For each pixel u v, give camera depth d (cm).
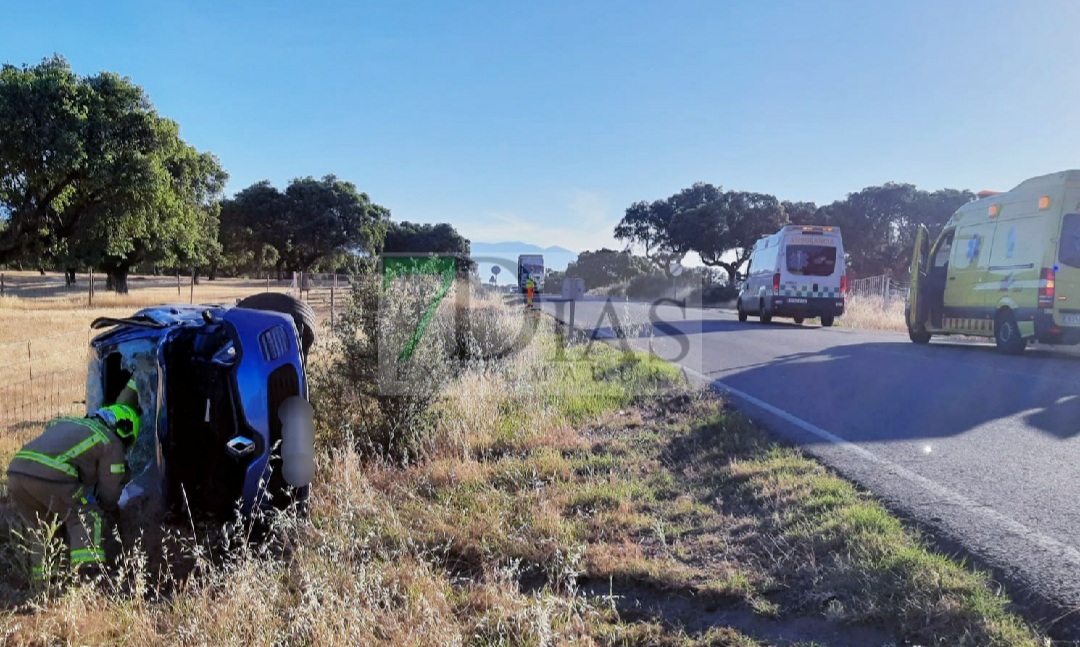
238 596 362
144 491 487
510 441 695
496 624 351
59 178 3394
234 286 5569
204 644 333
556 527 467
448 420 707
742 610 366
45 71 3475
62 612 367
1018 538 410
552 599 354
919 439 641
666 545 444
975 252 1384
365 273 707
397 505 532
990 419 706
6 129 3156
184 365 503
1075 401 779
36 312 2577
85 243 3684
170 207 3959
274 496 484
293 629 344
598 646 337
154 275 7706
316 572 393
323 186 7638
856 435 664
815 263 2186
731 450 634
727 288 4381
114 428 454
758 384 970
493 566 420
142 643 344
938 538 416
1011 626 318
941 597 342
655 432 727
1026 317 1232
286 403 496
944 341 1638
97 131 3391
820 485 512
